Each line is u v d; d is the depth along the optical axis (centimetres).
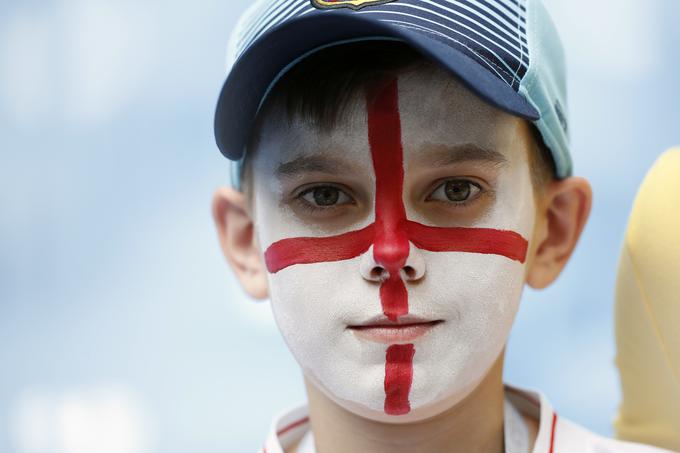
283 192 207
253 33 224
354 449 219
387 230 196
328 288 201
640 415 260
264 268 217
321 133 200
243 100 207
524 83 208
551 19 233
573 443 233
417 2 205
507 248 204
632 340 256
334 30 196
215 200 246
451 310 199
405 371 197
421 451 216
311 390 226
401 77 198
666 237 246
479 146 201
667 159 256
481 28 206
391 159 198
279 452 240
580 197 233
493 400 223
